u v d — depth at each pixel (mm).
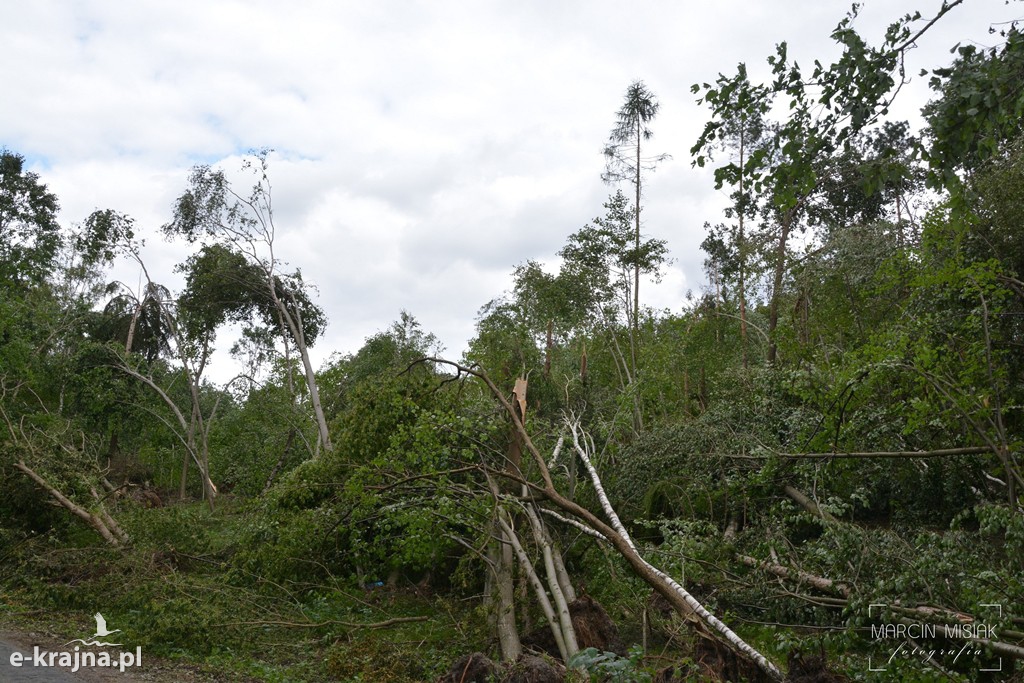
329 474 12094
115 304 28172
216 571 11625
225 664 7785
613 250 23672
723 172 8000
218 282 24844
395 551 10805
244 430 25062
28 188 29031
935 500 11453
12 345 20625
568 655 7434
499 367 16453
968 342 10609
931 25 7102
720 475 11688
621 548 8289
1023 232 11039
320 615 9656
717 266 26047
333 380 28125
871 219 20594
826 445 10898
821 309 17609
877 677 6770
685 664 6898
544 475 9539
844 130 7605
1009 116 7059
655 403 20062
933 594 7129
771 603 8438
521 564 8766
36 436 14844
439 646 8422
